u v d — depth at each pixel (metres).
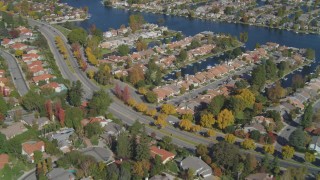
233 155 195.00
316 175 194.12
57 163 192.88
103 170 186.12
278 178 185.88
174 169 195.75
